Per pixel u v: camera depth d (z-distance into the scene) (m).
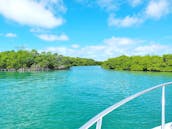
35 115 18.69
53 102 24.55
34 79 55.56
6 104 23.58
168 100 24.33
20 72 92.69
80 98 27.03
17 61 107.75
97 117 1.92
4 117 17.98
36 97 28.16
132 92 32.34
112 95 29.45
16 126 15.47
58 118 17.64
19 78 58.81
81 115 18.56
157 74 76.56
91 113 19.23
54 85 41.91
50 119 17.34
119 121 15.88
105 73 83.69
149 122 15.67
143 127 14.51
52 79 55.75
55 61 119.88
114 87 38.56
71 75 71.69
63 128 15.05
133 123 15.41
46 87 38.84
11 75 71.62
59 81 50.09
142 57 113.12
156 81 49.47
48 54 121.44
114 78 58.84
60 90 34.81
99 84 43.56
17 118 17.66
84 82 47.59
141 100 24.00
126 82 47.47
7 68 107.88
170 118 16.80
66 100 25.70
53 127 15.25
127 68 111.31
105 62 138.75
